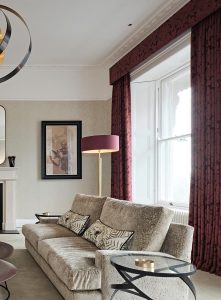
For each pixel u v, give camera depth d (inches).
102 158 288.8
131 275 99.7
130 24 208.7
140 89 251.9
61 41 234.8
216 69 154.9
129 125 247.3
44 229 168.9
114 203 141.1
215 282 139.6
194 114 168.4
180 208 217.3
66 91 291.3
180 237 108.3
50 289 129.3
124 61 249.8
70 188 289.0
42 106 289.6
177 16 183.3
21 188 285.0
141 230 115.3
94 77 294.2
